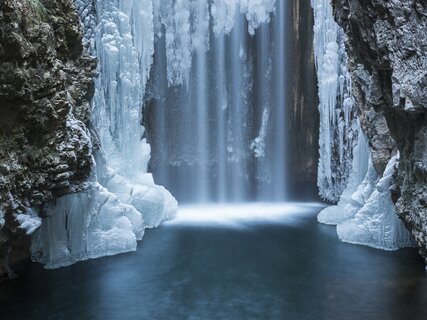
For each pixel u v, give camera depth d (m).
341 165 16.70
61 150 9.27
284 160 20.84
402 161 9.96
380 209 11.98
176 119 19.50
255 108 20.28
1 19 7.73
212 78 19.61
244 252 11.85
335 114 16.80
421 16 8.20
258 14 19.12
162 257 11.38
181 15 18.47
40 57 8.84
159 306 8.44
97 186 10.90
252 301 8.65
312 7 17.44
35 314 8.04
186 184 20.02
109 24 14.27
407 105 8.34
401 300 8.55
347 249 12.02
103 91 14.15
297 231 14.13
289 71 19.98
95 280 9.68
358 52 10.05
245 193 20.55
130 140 14.86
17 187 8.59
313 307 8.32
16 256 10.15
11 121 8.51
